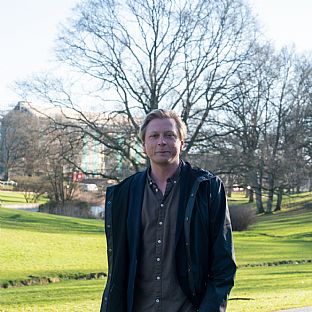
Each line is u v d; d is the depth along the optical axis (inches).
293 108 1959.9
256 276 629.6
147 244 131.0
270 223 1706.4
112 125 1376.7
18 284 582.6
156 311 128.9
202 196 130.6
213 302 126.1
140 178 136.9
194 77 1362.0
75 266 704.4
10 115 2240.4
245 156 1389.0
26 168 1606.8
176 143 133.4
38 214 1323.8
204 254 129.6
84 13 1363.2
